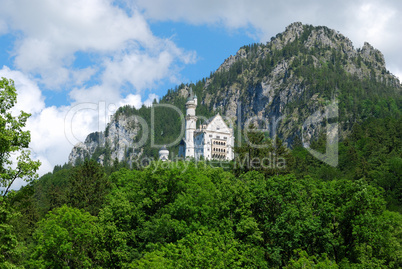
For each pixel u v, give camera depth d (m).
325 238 55.03
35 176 39.91
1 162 39.53
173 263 44.03
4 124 38.69
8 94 38.66
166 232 59.62
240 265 49.97
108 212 64.25
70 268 61.31
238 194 60.09
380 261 53.12
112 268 61.69
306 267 44.66
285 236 55.97
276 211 60.69
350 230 56.69
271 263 57.38
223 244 48.53
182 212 61.06
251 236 55.16
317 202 60.41
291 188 61.34
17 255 39.66
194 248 46.00
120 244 61.28
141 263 43.00
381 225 55.78
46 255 56.56
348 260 53.59
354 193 56.44
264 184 63.12
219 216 60.16
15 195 39.50
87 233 58.31
